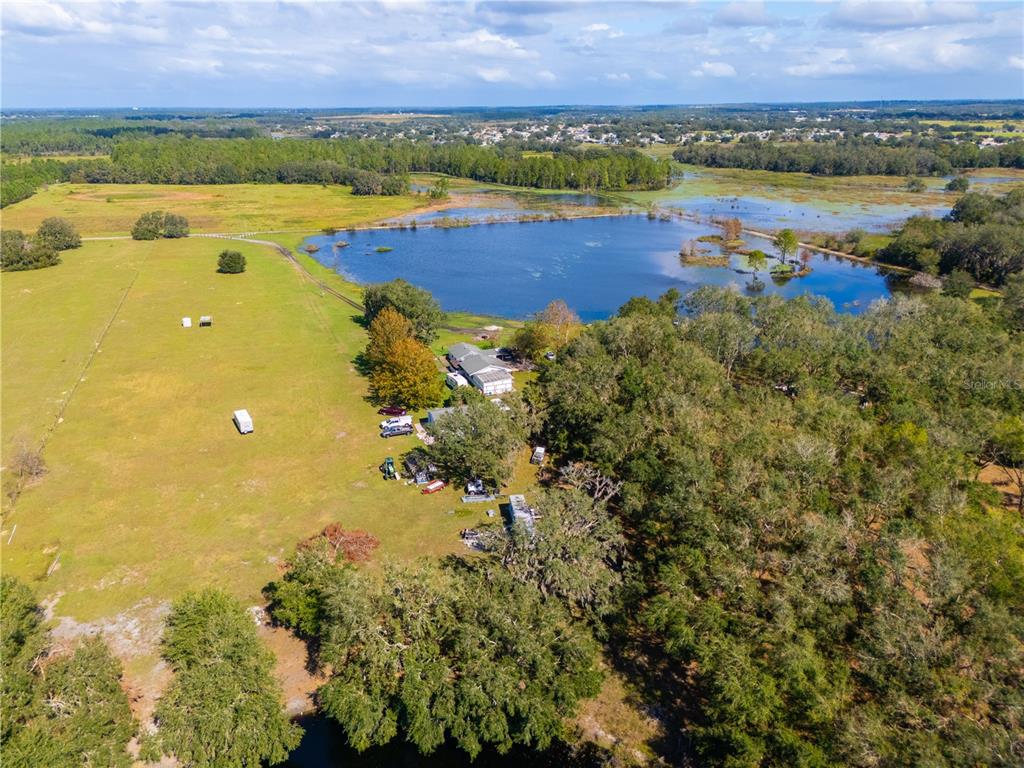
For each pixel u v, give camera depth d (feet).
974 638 138.21
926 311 352.69
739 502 177.58
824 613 147.84
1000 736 119.03
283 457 260.62
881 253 612.70
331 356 368.48
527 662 144.15
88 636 172.24
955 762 117.19
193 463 255.50
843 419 225.35
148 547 207.41
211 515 223.51
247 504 229.66
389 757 148.05
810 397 247.09
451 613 155.43
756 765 129.08
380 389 299.58
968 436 223.10
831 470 194.80
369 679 146.41
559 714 143.33
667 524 188.75
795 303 364.99
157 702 151.23
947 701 132.46
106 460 256.73
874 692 142.92
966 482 203.10
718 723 139.23
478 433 235.81
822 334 306.55
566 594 167.22
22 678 134.41
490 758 148.05
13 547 206.49
